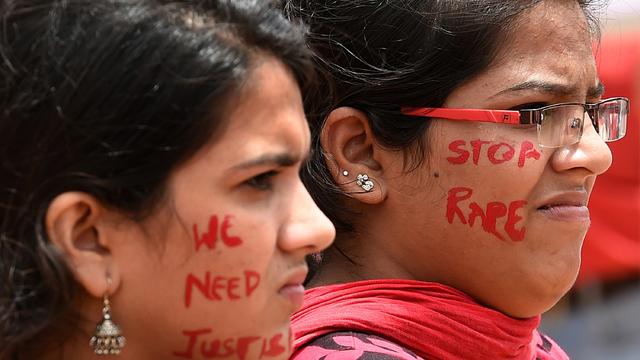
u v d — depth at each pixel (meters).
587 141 3.79
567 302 10.64
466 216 3.77
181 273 2.87
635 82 9.55
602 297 10.77
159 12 2.82
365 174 3.91
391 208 3.93
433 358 3.77
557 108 3.76
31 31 2.81
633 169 9.66
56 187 2.78
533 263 3.78
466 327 3.80
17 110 2.78
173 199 2.82
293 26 3.11
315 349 3.61
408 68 3.75
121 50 2.77
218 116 2.81
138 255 2.86
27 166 2.77
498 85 3.70
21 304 2.78
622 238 9.84
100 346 2.87
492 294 3.88
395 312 3.75
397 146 3.84
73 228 2.81
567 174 3.79
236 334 2.95
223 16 2.91
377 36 3.79
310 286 4.18
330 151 3.93
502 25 3.67
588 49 3.85
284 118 2.95
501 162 3.70
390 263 4.00
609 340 10.66
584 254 9.90
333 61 3.87
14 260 2.78
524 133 3.72
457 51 3.69
